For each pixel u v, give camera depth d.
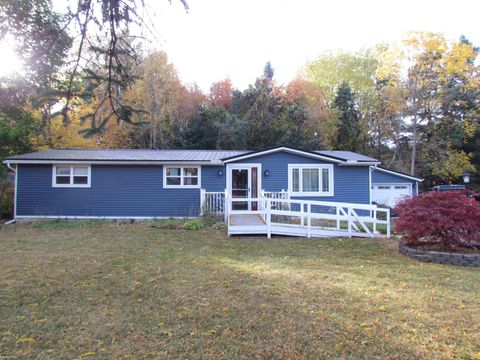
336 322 3.94
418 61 26.78
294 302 4.59
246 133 28.30
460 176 28.78
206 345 3.38
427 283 5.57
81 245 8.73
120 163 14.48
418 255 7.45
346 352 3.25
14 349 3.30
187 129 28.25
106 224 13.02
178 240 9.56
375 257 7.60
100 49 3.41
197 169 15.10
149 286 5.27
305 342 3.45
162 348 3.32
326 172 15.17
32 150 17.44
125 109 3.76
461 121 28.61
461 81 27.69
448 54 26.08
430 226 7.58
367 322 3.94
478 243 7.61
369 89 34.81
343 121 32.25
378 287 5.30
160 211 14.84
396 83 28.23
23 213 14.16
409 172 28.84
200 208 14.36
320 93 33.91
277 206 14.63
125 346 3.36
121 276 5.82
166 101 26.62
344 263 6.96
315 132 29.95
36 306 4.43
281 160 15.16
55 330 3.72
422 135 30.30
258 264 6.77
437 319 4.04
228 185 15.08
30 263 6.75
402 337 3.57
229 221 11.09
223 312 4.22
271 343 3.43
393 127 30.92
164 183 14.91
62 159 13.96
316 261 7.11
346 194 15.15
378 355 3.20
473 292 5.11
